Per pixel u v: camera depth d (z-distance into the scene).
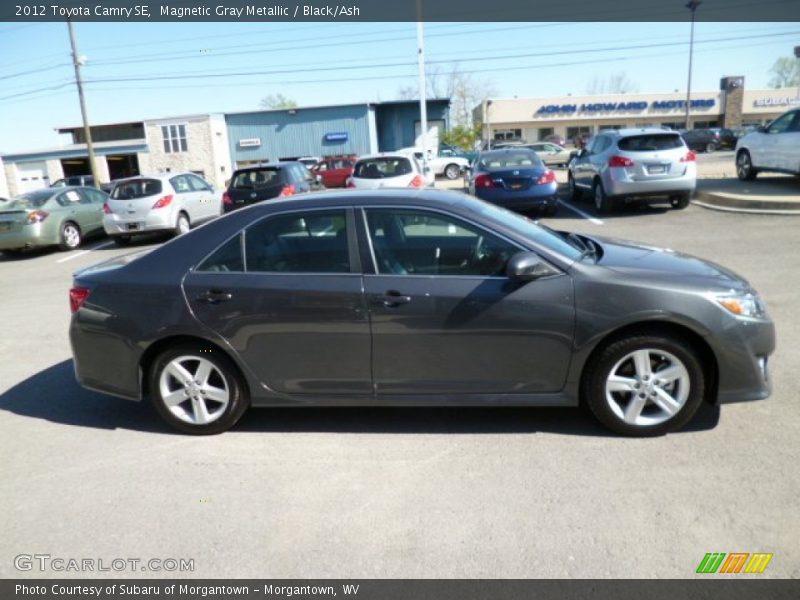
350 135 39.59
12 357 6.17
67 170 43.56
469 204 4.11
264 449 3.96
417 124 39.81
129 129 44.31
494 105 59.88
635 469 3.47
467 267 3.84
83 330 4.20
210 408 4.24
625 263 3.91
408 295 3.80
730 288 3.70
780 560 2.72
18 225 13.38
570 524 3.03
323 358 3.96
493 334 3.77
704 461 3.51
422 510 3.22
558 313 3.70
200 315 3.99
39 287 9.99
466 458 3.71
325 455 3.85
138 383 4.17
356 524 3.13
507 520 3.09
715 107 58.72
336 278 3.89
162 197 13.64
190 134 40.47
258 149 40.94
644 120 59.44
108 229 13.88
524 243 3.80
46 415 4.69
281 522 3.19
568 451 3.71
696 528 2.95
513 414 4.25
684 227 10.69
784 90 58.72
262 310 3.93
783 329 5.55
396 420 4.27
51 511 3.39
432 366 3.88
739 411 4.09
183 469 3.77
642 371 3.74
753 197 12.09
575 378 3.80
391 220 3.93
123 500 3.46
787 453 3.55
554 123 59.91
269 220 4.04
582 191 15.14
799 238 9.07
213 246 4.08
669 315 3.59
